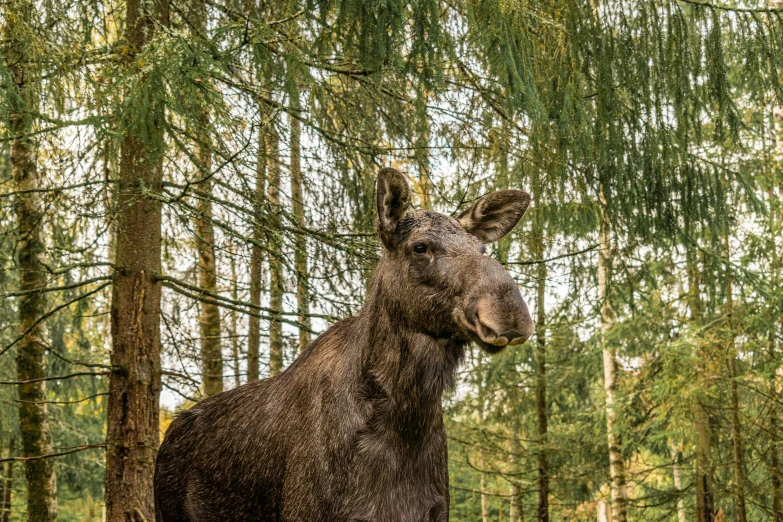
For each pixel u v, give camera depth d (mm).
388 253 3893
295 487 3871
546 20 6875
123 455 6770
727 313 13219
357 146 7570
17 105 5723
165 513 4715
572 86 7355
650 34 8141
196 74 5738
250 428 4234
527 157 7773
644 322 14891
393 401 3760
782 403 12531
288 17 6172
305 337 10703
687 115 8320
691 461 16828
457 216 4277
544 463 17672
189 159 7008
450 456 21281
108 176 7184
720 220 8945
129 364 6859
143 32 6926
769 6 11680
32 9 6215
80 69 6336
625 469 17016
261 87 6738
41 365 10000
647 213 8570
